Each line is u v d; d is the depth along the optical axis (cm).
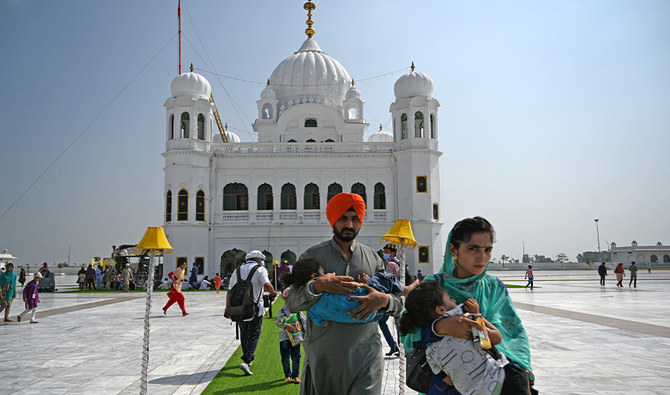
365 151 4038
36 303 1579
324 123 4538
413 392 718
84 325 1492
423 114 4019
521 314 1616
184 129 4056
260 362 939
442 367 334
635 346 1044
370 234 3897
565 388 718
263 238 3862
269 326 1451
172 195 3738
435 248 3834
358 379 420
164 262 3669
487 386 318
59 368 888
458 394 342
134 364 920
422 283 361
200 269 3719
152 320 1611
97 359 967
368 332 425
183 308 1747
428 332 343
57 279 5647
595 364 873
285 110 4469
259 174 3962
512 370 329
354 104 4622
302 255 465
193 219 3728
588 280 4191
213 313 1825
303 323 784
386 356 991
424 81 4103
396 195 3962
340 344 414
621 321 1436
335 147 4038
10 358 980
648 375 793
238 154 3941
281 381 784
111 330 1378
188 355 1006
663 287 3100
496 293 382
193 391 725
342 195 453
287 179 3966
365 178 3981
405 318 359
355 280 450
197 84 3956
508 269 7438
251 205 3906
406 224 648
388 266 1033
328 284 398
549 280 4231
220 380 791
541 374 801
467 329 328
